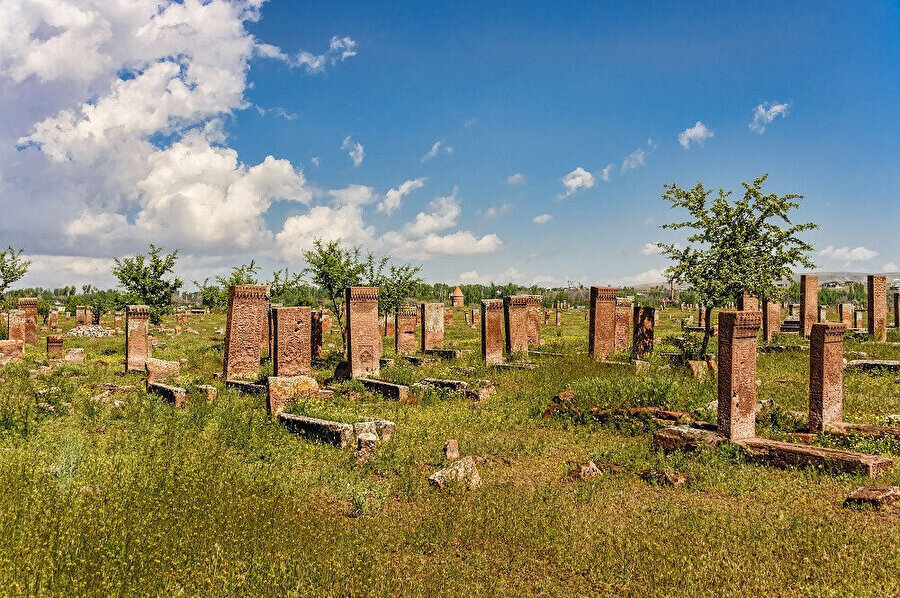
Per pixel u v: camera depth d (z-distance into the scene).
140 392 14.33
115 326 40.78
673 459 9.39
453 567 5.75
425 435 11.07
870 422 11.25
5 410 10.78
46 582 4.43
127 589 4.59
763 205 19.39
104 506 6.03
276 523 6.24
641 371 16.03
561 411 12.62
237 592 4.86
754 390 9.73
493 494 7.89
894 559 5.69
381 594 5.09
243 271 32.28
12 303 39.06
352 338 17.09
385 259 26.25
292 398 12.59
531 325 25.47
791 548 6.07
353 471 8.83
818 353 10.44
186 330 45.38
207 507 6.39
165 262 35.94
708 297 18.94
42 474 6.96
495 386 15.66
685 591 5.24
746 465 8.95
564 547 6.21
